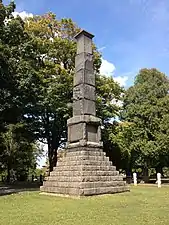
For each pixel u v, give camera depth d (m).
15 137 27.17
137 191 18.17
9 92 25.12
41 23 31.39
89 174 16.00
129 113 34.84
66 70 28.86
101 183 16.25
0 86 23.59
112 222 8.36
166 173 54.84
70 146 18.12
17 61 24.95
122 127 33.22
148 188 21.38
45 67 29.75
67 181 16.33
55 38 29.94
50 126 32.84
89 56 19.70
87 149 17.28
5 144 26.47
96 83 30.55
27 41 26.67
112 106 32.09
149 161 34.94
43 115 32.31
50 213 10.06
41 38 31.19
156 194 16.59
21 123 27.28
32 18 32.44
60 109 27.73
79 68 19.42
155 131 32.88
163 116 32.22
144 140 32.97
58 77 28.22
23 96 26.94
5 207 11.64
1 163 29.45
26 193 17.80
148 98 34.78
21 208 11.34
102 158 17.67
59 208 11.28
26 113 30.88
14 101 26.08
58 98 27.64
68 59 30.52
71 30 32.03
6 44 23.73
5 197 15.36
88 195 15.24
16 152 27.80
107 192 16.28
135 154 35.44
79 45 19.97
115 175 17.55
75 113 18.94
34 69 27.47
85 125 17.78
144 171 37.59
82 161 16.39
